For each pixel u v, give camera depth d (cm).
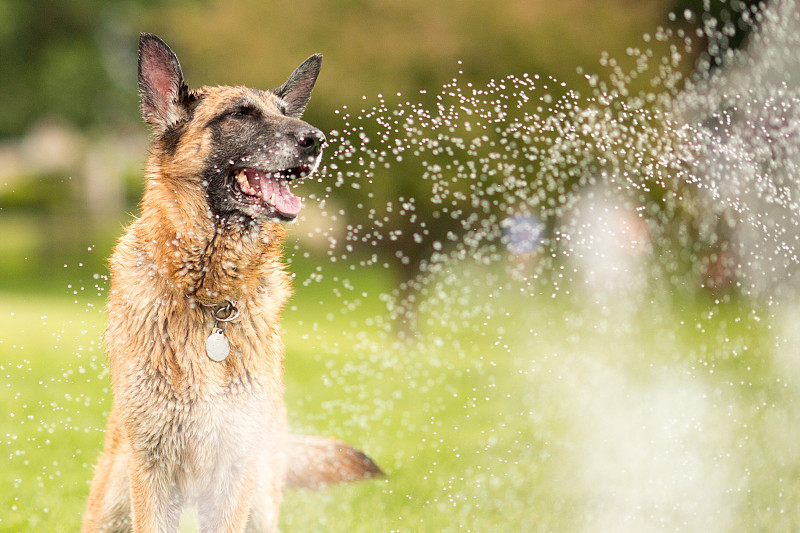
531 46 1705
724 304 1969
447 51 1686
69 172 4069
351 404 1080
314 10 1827
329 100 1669
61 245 3225
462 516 689
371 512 707
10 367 1052
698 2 2144
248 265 553
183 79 580
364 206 1673
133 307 533
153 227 552
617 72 1744
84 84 3466
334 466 651
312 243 2508
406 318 1783
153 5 3456
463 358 1367
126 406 529
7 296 2380
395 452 877
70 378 1017
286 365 1302
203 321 535
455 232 1844
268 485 571
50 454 800
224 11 1962
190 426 531
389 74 1680
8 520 645
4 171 4275
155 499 538
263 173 580
